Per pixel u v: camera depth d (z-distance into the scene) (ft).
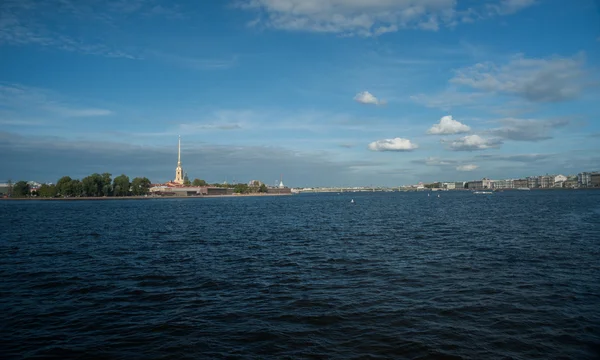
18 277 100.17
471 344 55.88
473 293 80.38
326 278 95.86
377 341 57.16
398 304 73.67
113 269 109.19
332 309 71.26
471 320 65.00
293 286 88.43
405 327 62.23
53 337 60.29
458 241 156.97
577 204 468.34
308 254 131.44
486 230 195.52
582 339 57.26
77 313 71.46
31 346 57.11
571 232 182.39
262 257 126.72
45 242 169.68
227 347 55.88
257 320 66.33
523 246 141.18
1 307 75.31
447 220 263.29
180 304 76.07
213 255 131.64
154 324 65.31
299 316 67.82
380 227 222.28
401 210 409.08
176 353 54.29
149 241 169.99
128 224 263.70
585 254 123.44
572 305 72.02
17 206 646.74
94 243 164.76
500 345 55.52
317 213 378.12
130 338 59.62
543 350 53.98
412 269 104.17
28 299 80.64
